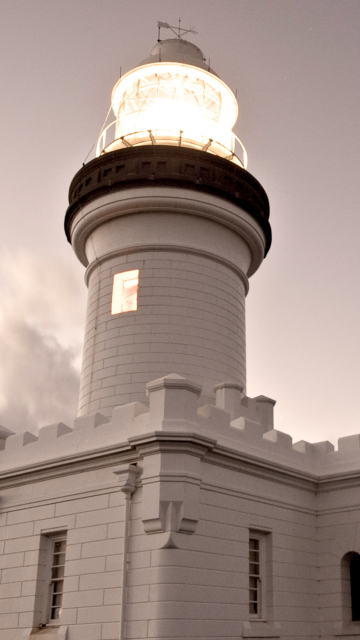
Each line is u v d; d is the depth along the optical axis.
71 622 16.75
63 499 18.06
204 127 26.11
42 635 17.08
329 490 20.09
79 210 24.72
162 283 23.34
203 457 16.59
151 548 15.68
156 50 27.77
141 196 23.39
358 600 19.45
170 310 23.03
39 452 19.12
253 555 18.30
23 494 19.23
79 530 17.41
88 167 24.83
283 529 18.84
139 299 23.23
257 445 18.55
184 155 23.91
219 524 16.80
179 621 15.14
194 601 15.60
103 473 17.44
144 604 15.36
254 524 17.89
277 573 18.27
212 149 25.75
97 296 24.28
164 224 23.80
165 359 22.42
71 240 26.03
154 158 23.78
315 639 18.92
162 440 15.88
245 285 25.84
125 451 16.84
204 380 22.52
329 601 19.22
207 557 16.22
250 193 24.75
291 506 19.30
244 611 16.89
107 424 17.73
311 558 19.58
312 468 20.36
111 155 24.25
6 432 21.03
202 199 23.52
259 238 25.27
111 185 23.69
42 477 18.78
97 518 17.09
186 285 23.42
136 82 26.84
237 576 16.94
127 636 15.41
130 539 16.14
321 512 20.09
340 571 19.28
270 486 18.80
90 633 16.22
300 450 20.28
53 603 17.89
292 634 18.14
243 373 24.28
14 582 18.47
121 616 15.55
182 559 15.60
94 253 24.95
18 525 19.02
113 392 22.36
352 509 19.53
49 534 18.30
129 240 23.91
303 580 19.08
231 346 23.72
